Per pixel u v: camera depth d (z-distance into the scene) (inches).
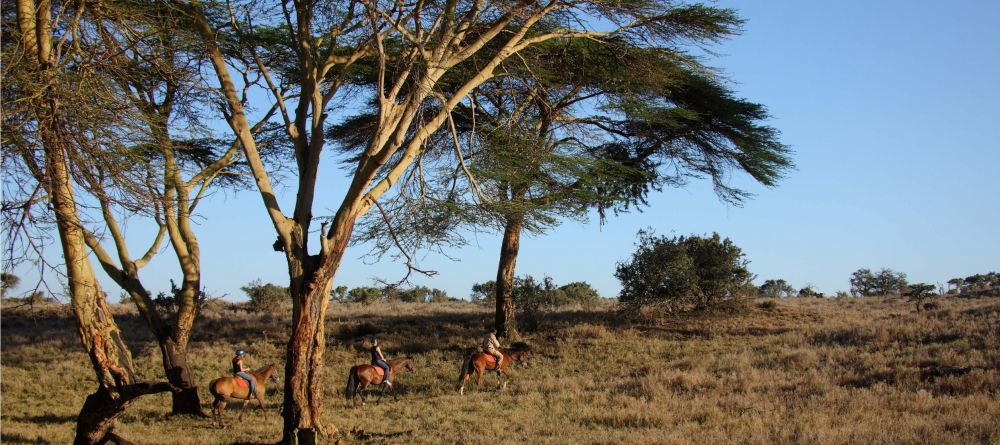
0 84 352.8
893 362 705.0
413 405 675.4
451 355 987.9
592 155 821.2
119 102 394.3
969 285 1974.7
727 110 890.7
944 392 573.0
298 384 492.1
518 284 1198.3
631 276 1181.1
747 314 1231.5
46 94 365.4
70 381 832.9
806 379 658.2
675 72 820.6
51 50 408.2
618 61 757.9
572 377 813.9
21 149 358.3
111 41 427.5
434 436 507.8
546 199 675.4
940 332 837.2
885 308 1374.3
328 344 1075.9
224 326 1195.9
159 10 498.6
